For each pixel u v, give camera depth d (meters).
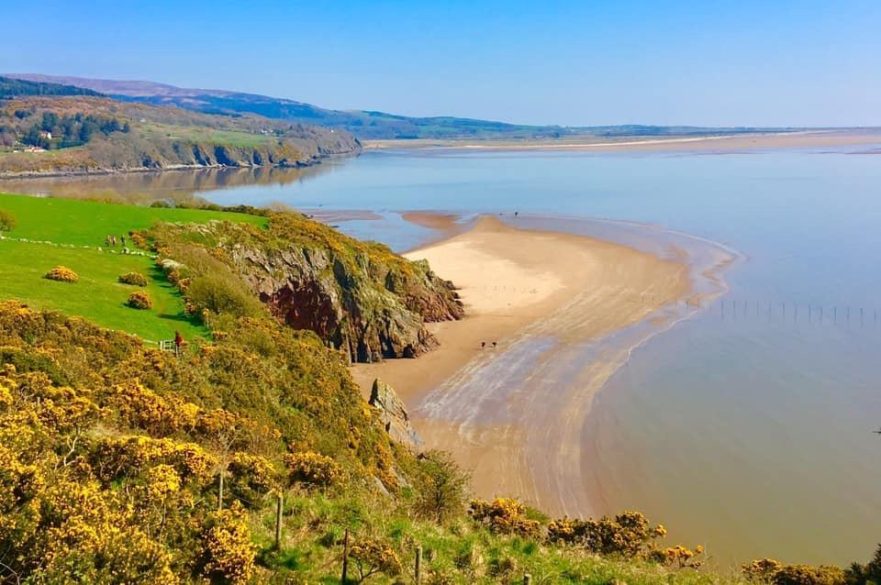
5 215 46.12
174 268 43.03
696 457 39.09
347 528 16.06
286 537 16.00
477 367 54.31
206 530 14.25
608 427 42.97
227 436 22.48
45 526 11.96
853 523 32.62
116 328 30.92
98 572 11.48
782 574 20.69
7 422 15.41
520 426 43.53
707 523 32.81
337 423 30.94
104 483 15.48
